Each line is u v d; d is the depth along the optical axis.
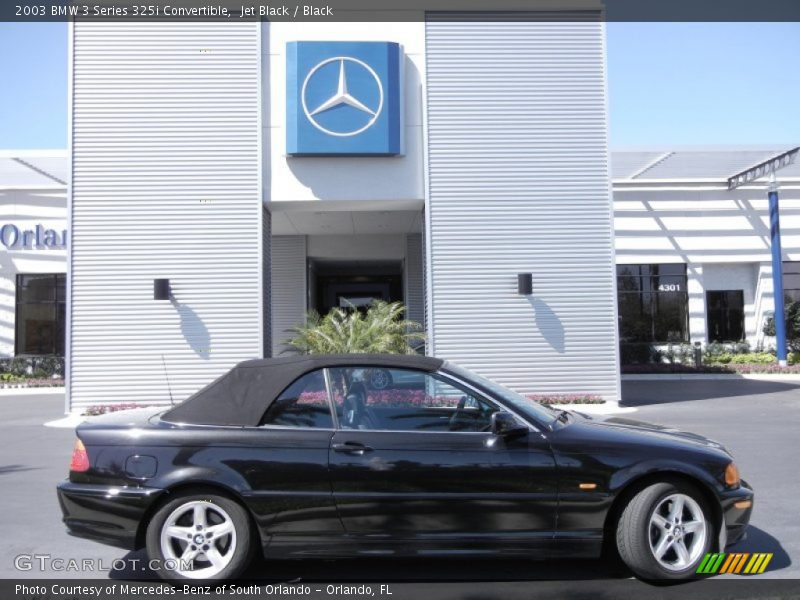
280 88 14.30
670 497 4.66
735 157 24.53
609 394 14.23
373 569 5.08
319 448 4.60
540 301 14.26
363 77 14.12
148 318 13.81
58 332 23.80
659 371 21.62
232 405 4.83
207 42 14.21
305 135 14.00
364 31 14.50
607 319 14.32
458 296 14.17
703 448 4.81
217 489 4.62
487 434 4.69
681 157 24.62
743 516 4.76
